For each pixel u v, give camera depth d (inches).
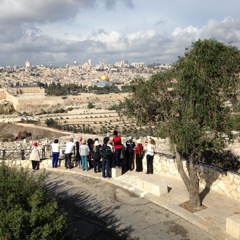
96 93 7465.6
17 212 295.9
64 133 3233.3
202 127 431.2
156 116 509.7
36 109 5880.9
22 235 290.2
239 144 677.3
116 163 653.9
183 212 461.1
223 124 426.6
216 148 446.3
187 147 420.8
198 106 415.8
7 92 6953.7
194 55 413.7
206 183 546.9
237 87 422.9
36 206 321.4
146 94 478.0
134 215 473.4
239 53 416.5
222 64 414.0
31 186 362.0
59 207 509.4
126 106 514.9
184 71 412.2
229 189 505.4
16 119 4188.0
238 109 429.7
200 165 554.6
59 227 314.2
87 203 523.2
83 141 703.1
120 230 431.5
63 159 759.7
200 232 414.9
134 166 688.4
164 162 626.5
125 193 558.9
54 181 637.9
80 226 447.2
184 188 555.5
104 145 628.4
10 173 364.8
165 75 461.4
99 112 4682.6
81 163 713.6
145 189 554.9
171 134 436.8
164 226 435.8
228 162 637.9
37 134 3184.1
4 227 282.8
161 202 500.7
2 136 3122.5
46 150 928.9
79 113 4729.3
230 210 461.1
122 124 4114.2
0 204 318.7
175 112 453.4
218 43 414.3
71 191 579.2
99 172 674.8
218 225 419.8
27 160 760.3
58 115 4616.1
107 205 512.4
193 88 409.4
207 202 489.4
